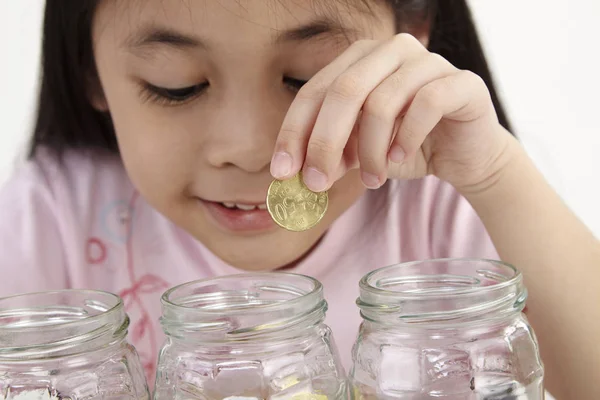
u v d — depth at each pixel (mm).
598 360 458
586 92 798
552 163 736
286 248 479
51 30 531
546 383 473
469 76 408
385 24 437
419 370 331
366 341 344
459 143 445
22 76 732
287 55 410
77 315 349
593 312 461
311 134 366
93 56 486
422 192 575
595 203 808
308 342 334
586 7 785
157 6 403
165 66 414
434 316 327
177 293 341
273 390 325
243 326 322
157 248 591
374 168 376
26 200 594
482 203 472
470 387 330
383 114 370
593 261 471
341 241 559
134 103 440
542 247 467
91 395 327
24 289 571
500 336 334
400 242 579
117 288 594
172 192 458
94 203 602
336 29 412
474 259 354
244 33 400
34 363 323
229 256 480
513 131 557
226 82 415
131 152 455
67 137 588
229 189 443
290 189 378
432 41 515
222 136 422
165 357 341
